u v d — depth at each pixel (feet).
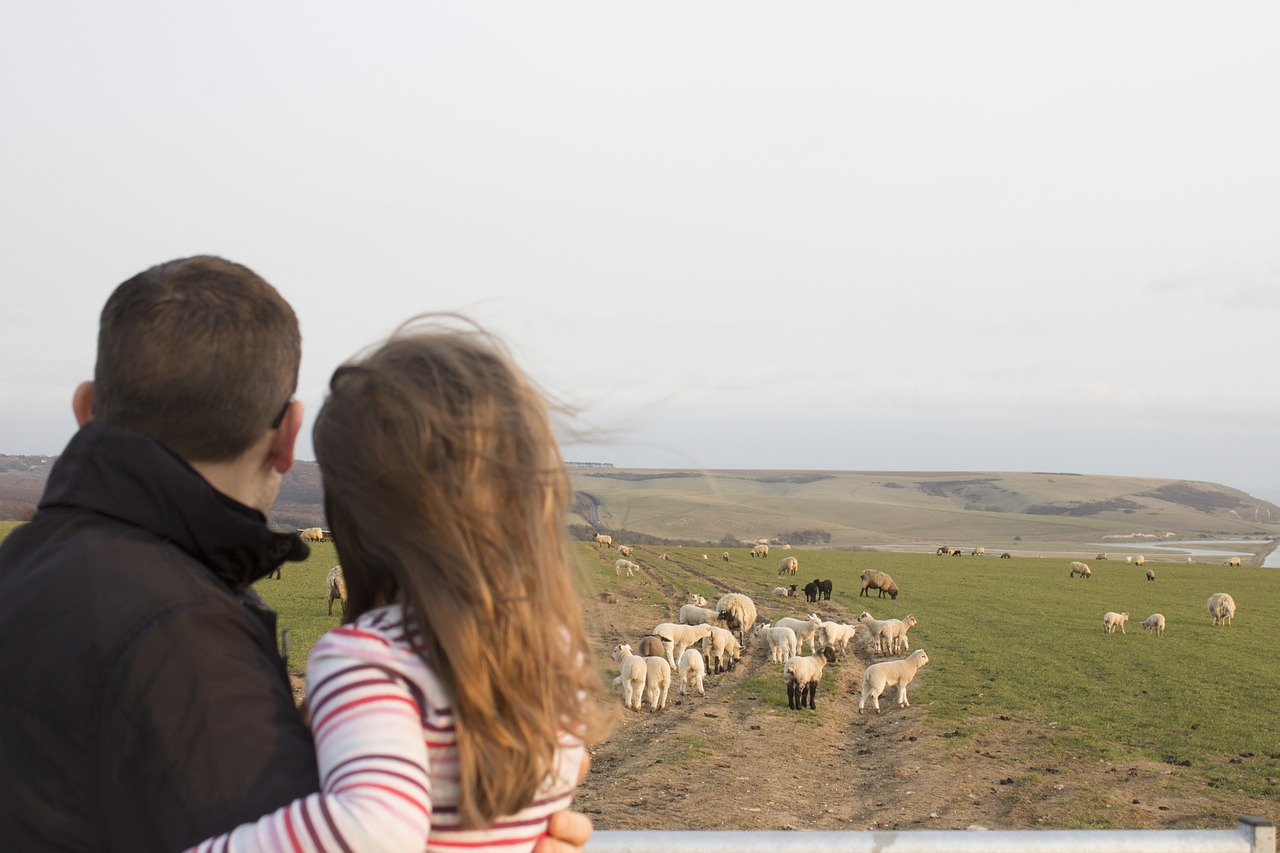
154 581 4.46
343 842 3.82
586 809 38.50
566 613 4.82
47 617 4.37
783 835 6.63
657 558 204.44
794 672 61.87
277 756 4.20
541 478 4.68
